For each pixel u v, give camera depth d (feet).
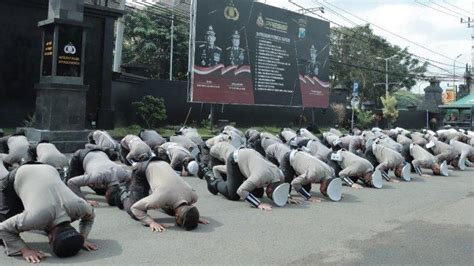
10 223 14.52
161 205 18.61
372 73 141.18
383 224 21.09
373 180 31.14
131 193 20.30
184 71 113.50
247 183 23.04
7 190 15.88
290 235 18.66
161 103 61.26
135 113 60.54
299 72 78.69
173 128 62.08
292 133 45.42
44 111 42.47
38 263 14.32
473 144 51.96
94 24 55.11
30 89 51.26
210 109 70.08
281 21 75.10
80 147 42.34
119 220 19.95
